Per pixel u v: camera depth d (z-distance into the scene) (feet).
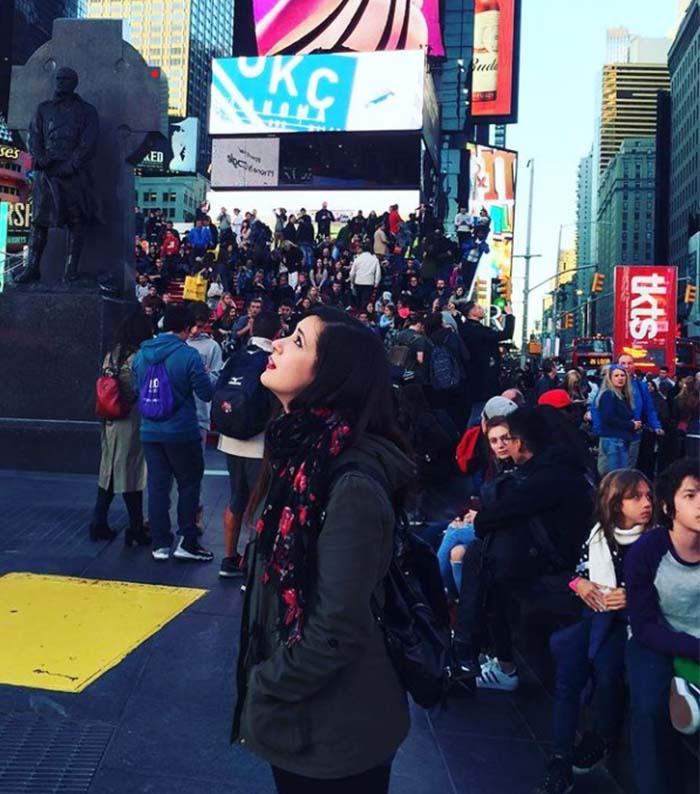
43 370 33.30
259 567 7.24
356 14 150.41
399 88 137.28
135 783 11.23
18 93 37.22
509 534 14.76
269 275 82.33
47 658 15.10
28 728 12.53
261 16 151.84
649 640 10.44
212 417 19.29
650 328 77.87
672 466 10.60
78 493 28.73
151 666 15.03
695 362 108.47
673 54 531.91
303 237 89.20
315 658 6.35
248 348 19.54
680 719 9.77
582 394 54.90
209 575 20.54
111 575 20.29
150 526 21.50
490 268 205.57
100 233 36.68
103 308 33.14
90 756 11.84
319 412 7.07
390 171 140.36
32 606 17.79
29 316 33.35
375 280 70.54
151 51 519.19
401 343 31.99
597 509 12.73
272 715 6.68
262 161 142.00
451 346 32.24
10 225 137.08
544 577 14.57
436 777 12.17
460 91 234.58
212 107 142.31
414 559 7.57
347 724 6.63
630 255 590.14
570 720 12.14
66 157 34.40
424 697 7.02
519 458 15.51
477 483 24.41
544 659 15.03
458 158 236.22
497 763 12.70
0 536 23.12
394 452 7.06
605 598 12.10
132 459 22.53
